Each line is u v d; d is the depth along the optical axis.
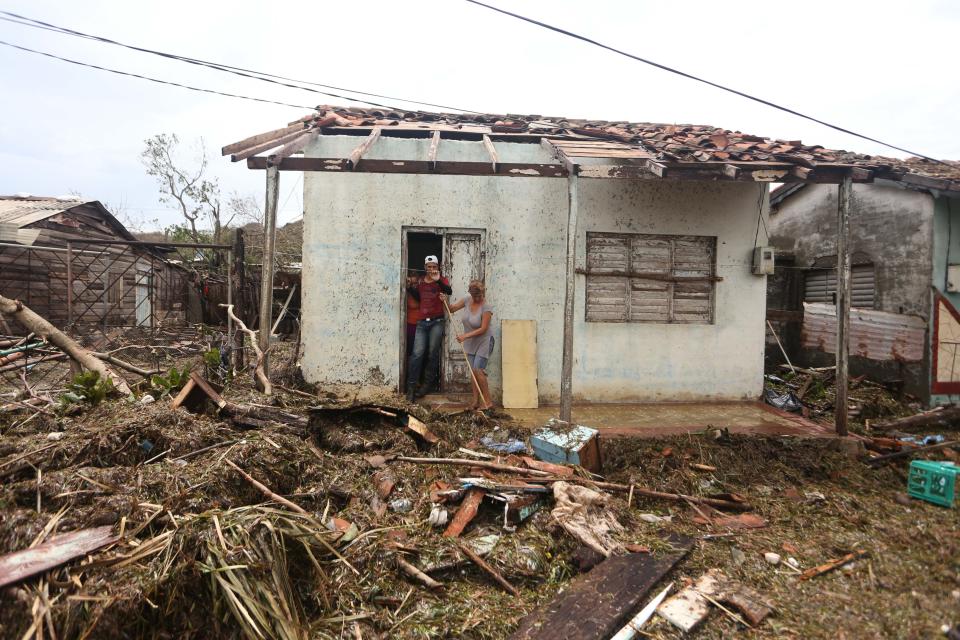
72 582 2.22
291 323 12.62
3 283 11.44
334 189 6.12
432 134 6.33
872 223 7.80
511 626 2.54
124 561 2.37
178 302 15.41
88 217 13.94
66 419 3.84
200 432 3.63
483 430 5.16
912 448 5.12
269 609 2.33
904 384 7.23
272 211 5.07
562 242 6.45
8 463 3.04
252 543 2.53
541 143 6.24
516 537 3.20
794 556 3.23
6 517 2.62
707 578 2.93
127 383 5.32
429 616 2.59
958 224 7.02
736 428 5.36
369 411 4.62
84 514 2.68
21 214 12.32
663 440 4.87
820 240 8.79
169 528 2.67
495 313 6.38
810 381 7.47
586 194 6.46
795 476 4.45
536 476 3.82
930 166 7.73
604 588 2.75
